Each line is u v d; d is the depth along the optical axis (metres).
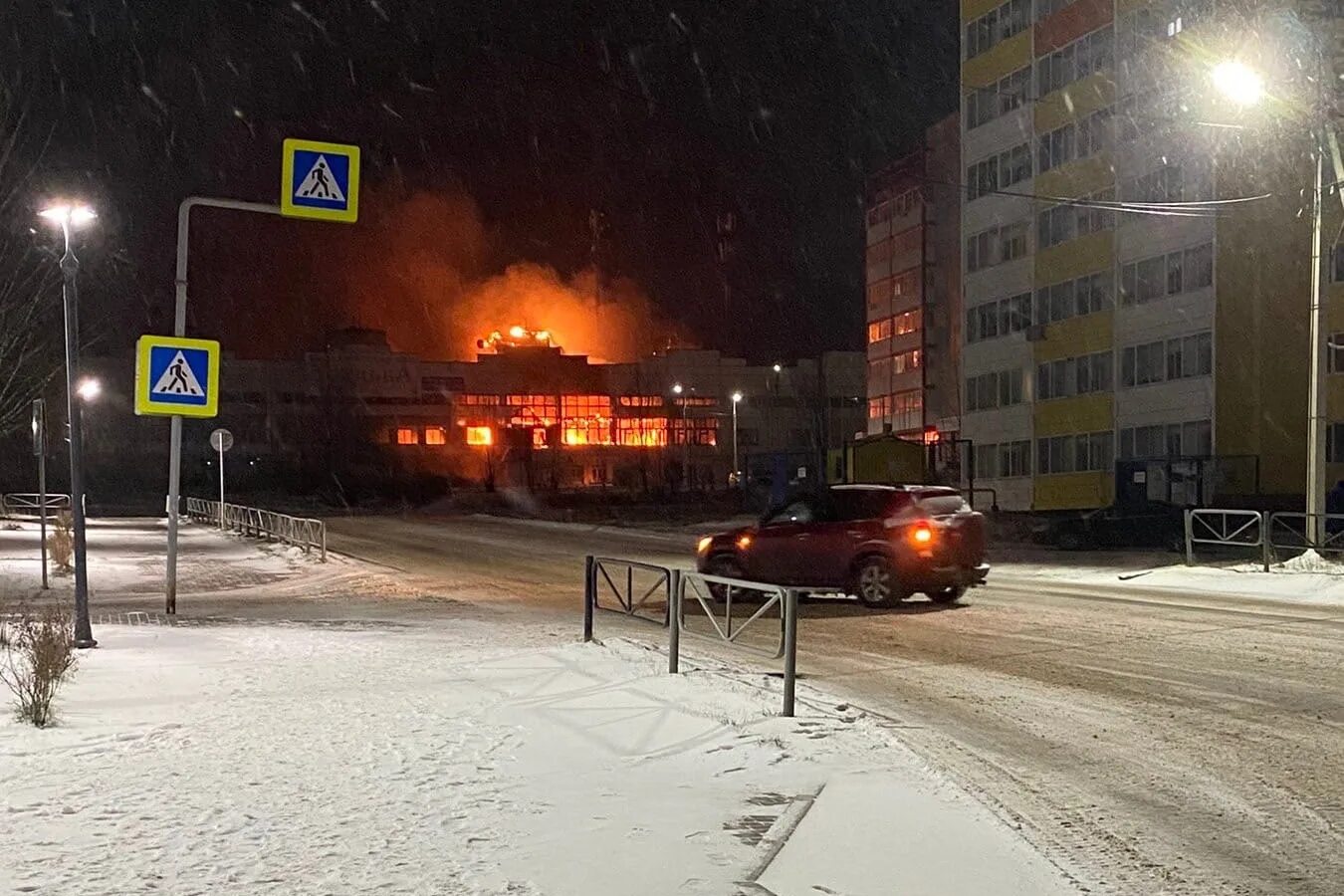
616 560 13.41
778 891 5.42
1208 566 23.95
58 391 39.31
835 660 12.89
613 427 101.12
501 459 92.44
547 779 7.38
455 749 8.17
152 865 5.60
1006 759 8.34
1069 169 52.97
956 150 75.50
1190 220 45.47
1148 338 47.72
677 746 8.34
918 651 13.51
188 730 8.75
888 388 82.62
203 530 43.12
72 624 14.18
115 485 87.56
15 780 7.23
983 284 59.56
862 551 17.88
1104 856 6.21
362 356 96.19
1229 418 44.00
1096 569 26.39
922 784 7.38
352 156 16.95
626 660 12.28
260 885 5.32
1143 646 13.67
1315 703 10.19
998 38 58.66
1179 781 7.73
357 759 7.85
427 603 20.56
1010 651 13.45
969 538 18.27
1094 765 8.16
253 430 94.00
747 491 60.03
